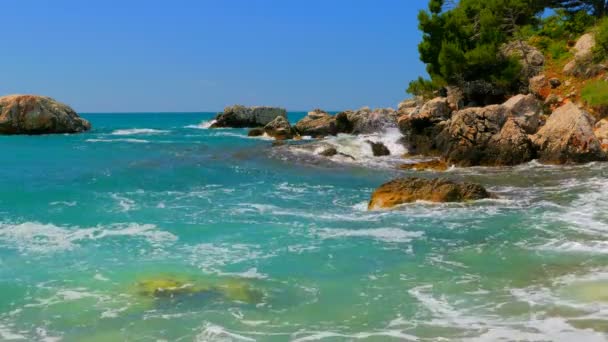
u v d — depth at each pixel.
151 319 7.65
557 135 24.27
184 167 24.95
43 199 16.83
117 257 10.69
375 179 21.97
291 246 11.45
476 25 40.50
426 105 30.88
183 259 10.54
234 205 16.19
